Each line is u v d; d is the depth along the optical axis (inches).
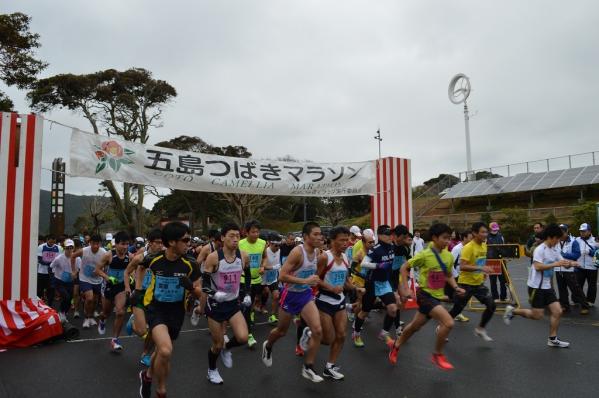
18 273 286.8
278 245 365.4
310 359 205.3
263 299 398.9
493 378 205.8
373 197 457.4
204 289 198.7
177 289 180.4
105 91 1127.6
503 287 430.9
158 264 179.9
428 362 235.1
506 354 247.4
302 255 207.2
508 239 1160.8
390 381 204.2
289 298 211.6
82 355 257.0
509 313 280.7
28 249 290.8
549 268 260.4
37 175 297.0
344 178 445.7
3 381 209.2
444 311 215.5
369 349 266.5
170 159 373.4
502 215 1317.7
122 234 297.6
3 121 291.6
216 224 1700.3
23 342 277.3
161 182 367.2
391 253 273.3
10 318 277.4
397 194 456.4
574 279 375.6
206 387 198.4
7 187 288.8
